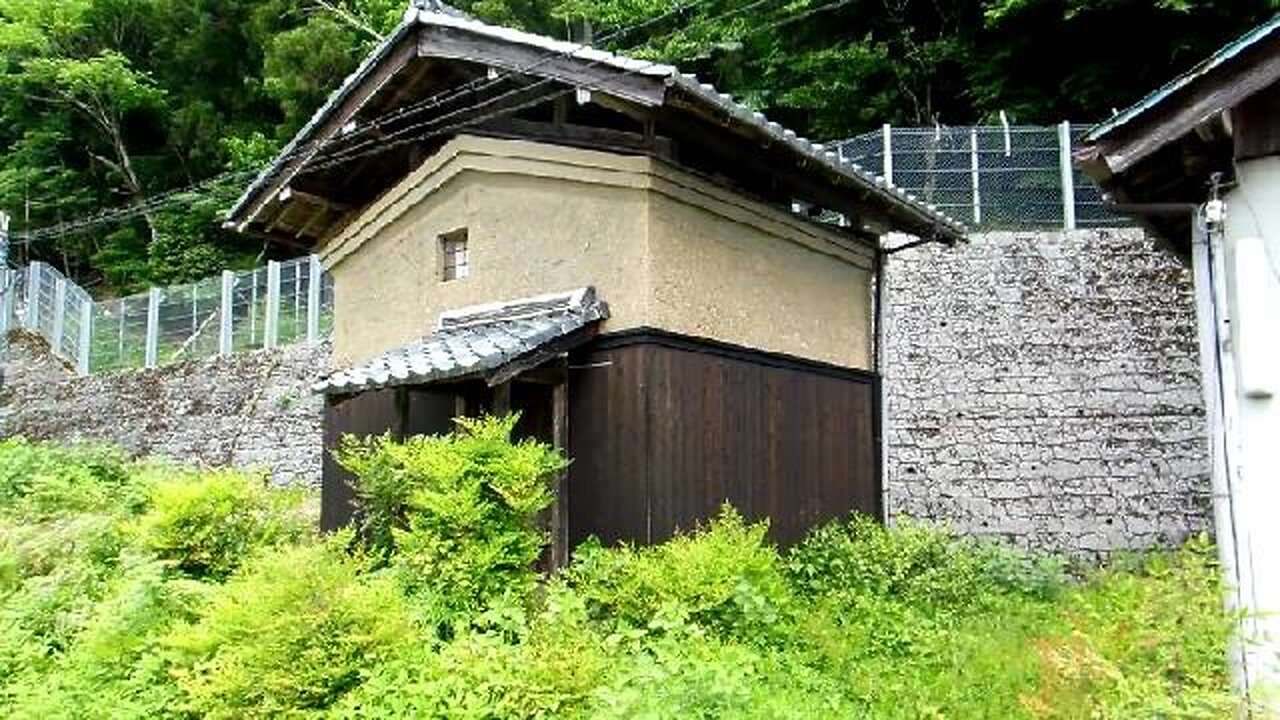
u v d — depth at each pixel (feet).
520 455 26.25
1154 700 16.94
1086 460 44.70
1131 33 66.18
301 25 93.66
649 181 28.76
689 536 28.58
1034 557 38.19
